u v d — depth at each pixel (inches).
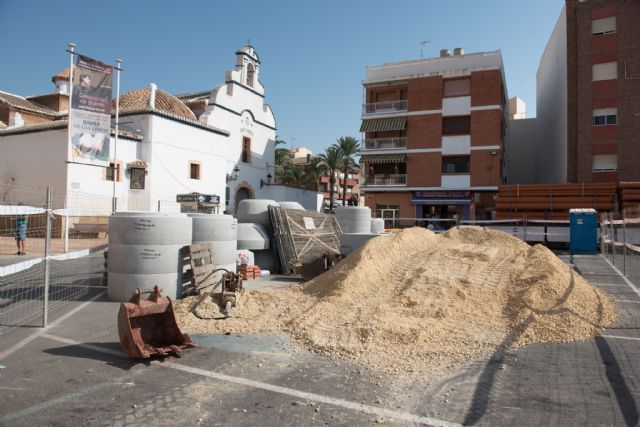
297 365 202.1
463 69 1430.9
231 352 218.7
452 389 176.9
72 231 815.7
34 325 264.4
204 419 149.9
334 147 2058.3
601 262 621.3
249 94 1496.1
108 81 745.6
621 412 157.2
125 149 1054.4
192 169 1210.6
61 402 161.6
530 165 1892.2
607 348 227.6
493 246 441.7
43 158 984.3
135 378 184.7
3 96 1311.5
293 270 478.6
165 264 331.0
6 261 520.7
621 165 1182.9
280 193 1619.1
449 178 1432.1
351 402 164.4
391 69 1535.4
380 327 244.7
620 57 1195.9
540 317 265.6
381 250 382.9
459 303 293.1
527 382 183.9
